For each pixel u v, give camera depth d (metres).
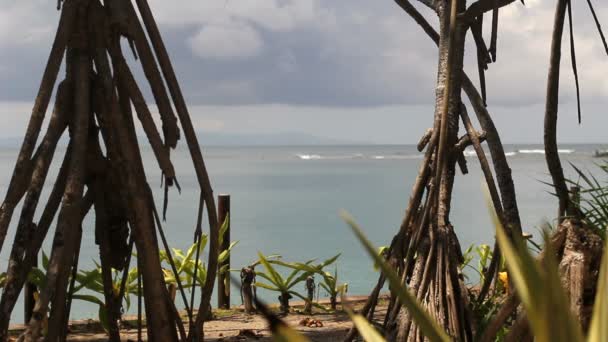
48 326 2.94
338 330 5.15
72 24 3.15
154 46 3.28
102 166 3.25
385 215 21.23
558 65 3.90
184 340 3.27
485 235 15.66
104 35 3.17
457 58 3.89
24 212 3.00
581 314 2.00
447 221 3.60
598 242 2.11
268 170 61.22
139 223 3.13
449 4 3.97
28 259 3.07
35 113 3.08
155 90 3.26
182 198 28.75
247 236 17.17
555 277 0.70
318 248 15.08
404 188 34.16
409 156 128.25
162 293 3.15
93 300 5.13
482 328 3.52
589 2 4.01
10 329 5.19
